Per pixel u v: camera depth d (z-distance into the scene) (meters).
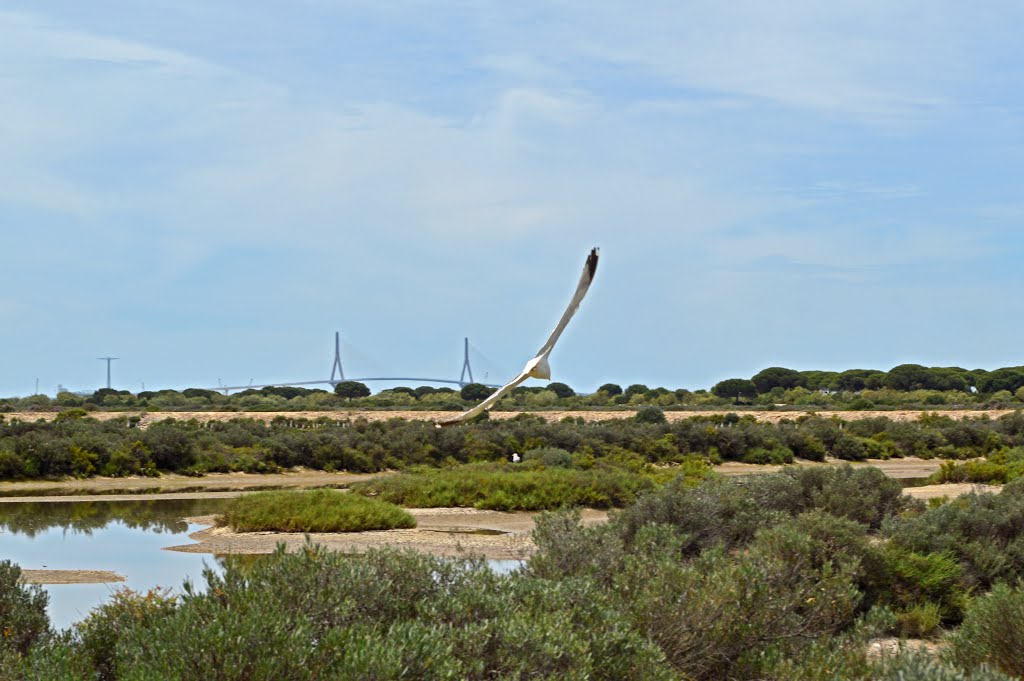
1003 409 121.38
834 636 14.28
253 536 33.41
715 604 12.59
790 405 130.88
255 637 9.14
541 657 10.04
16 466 52.72
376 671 8.88
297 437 65.19
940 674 10.69
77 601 22.08
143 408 115.44
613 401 146.00
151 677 8.99
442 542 31.56
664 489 23.77
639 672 10.80
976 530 21.33
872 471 27.73
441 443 67.75
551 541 16.23
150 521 38.22
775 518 22.23
